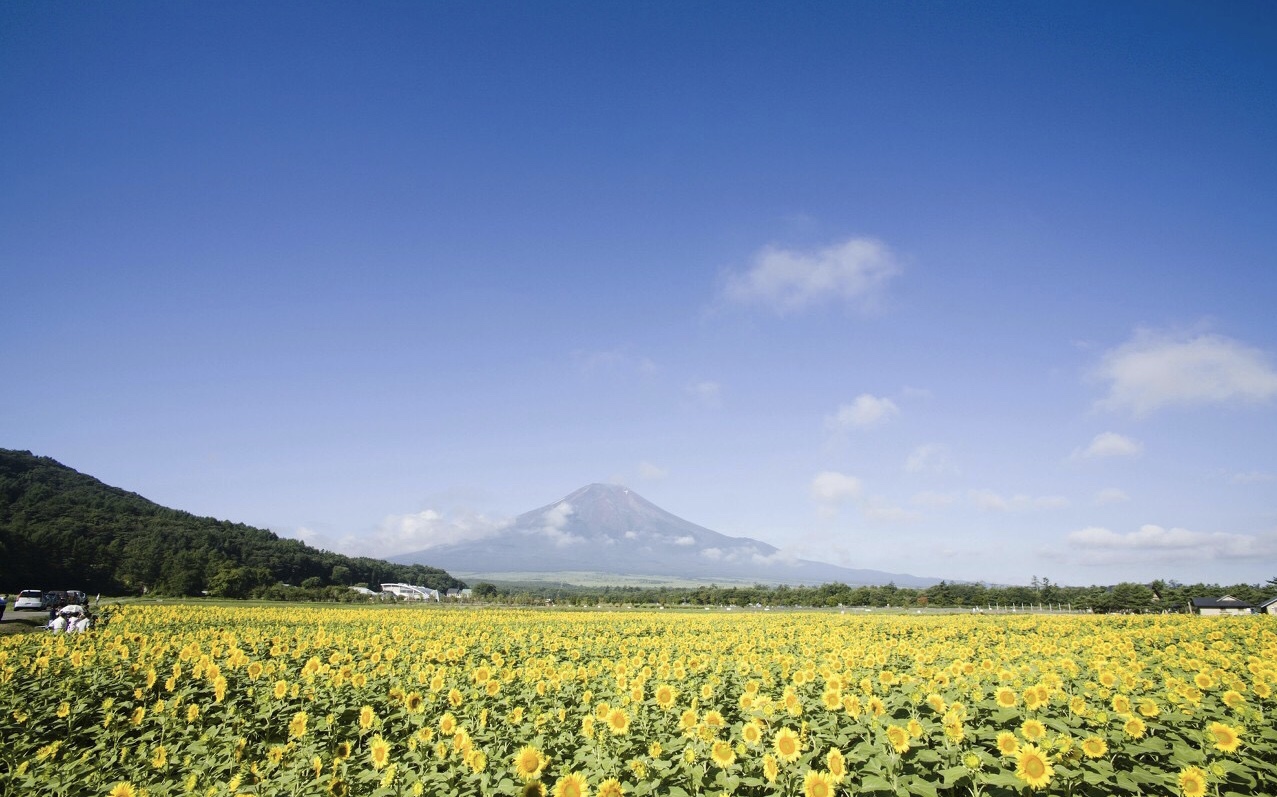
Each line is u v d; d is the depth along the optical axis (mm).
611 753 10820
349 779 10500
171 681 16344
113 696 16344
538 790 8398
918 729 9672
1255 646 25047
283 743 13211
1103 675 13734
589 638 34062
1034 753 8508
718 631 41188
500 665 20047
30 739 13555
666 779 9680
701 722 11133
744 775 9625
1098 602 98250
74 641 22359
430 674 17766
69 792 10195
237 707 15906
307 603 93125
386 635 32500
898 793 8508
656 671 17125
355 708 15227
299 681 17422
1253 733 10711
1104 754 9344
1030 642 29797
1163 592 100562
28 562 97250
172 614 45094
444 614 56219
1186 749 9578
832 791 8398
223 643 24531
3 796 10102
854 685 14008
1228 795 8477
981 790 8977
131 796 9562
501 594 145875
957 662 16672
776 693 14773
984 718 11781
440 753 10531
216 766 11227
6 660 18766
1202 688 12438
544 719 12344
